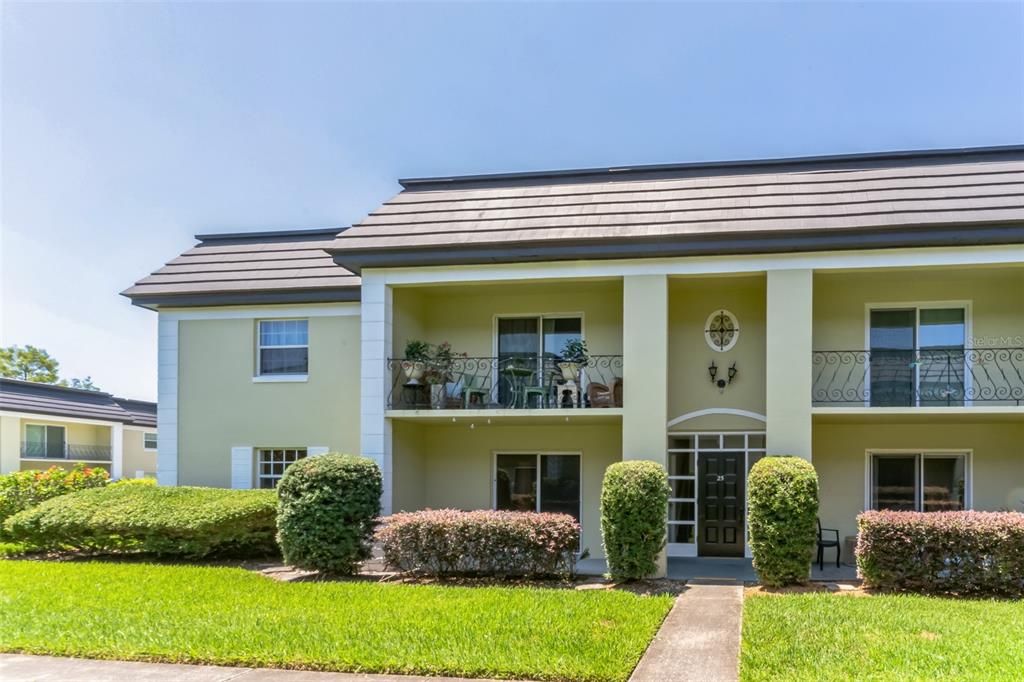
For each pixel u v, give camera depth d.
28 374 54.47
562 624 8.72
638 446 12.81
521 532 11.80
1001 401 13.42
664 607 9.66
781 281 12.59
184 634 8.42
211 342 16.16
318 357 15.70
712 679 7.05
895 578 10.78
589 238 12.93
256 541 13.89
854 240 12.20
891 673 6.82
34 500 17.16
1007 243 11.91
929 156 14.04
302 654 7.67
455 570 12.12
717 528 14.35
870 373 13.94
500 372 15.27
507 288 14.82
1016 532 10.43
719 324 14.57
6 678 7.21
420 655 7.58
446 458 15.64
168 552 13.94
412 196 15.50
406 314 14.94
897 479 14.14
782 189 13.66
